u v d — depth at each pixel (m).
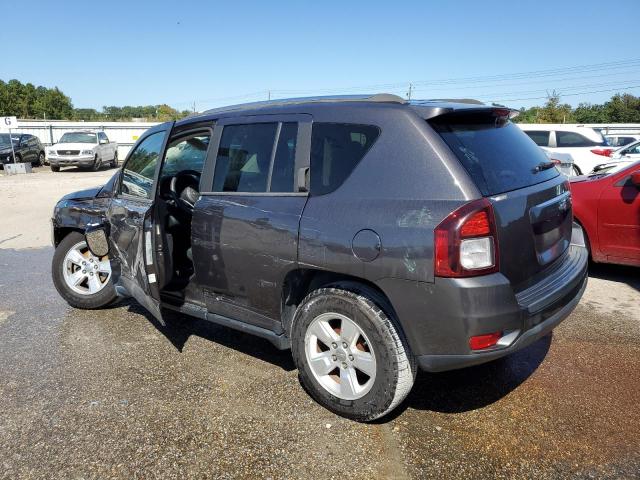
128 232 4.05
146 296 3.74
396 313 2.73
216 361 3.92
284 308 3.33
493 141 3.07
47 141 33.59
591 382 3.46
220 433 2.99
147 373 3.74
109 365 3.87
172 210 4.20
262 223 3.23
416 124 2.82
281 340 3.35
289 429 3.02
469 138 2.92
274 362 3.89
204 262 3.64
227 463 2.73
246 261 3.36
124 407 3.28
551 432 2.93
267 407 3.26
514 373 3.62
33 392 3.48
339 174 3.00
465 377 3.59
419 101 3.09
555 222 3.20
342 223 2.88
